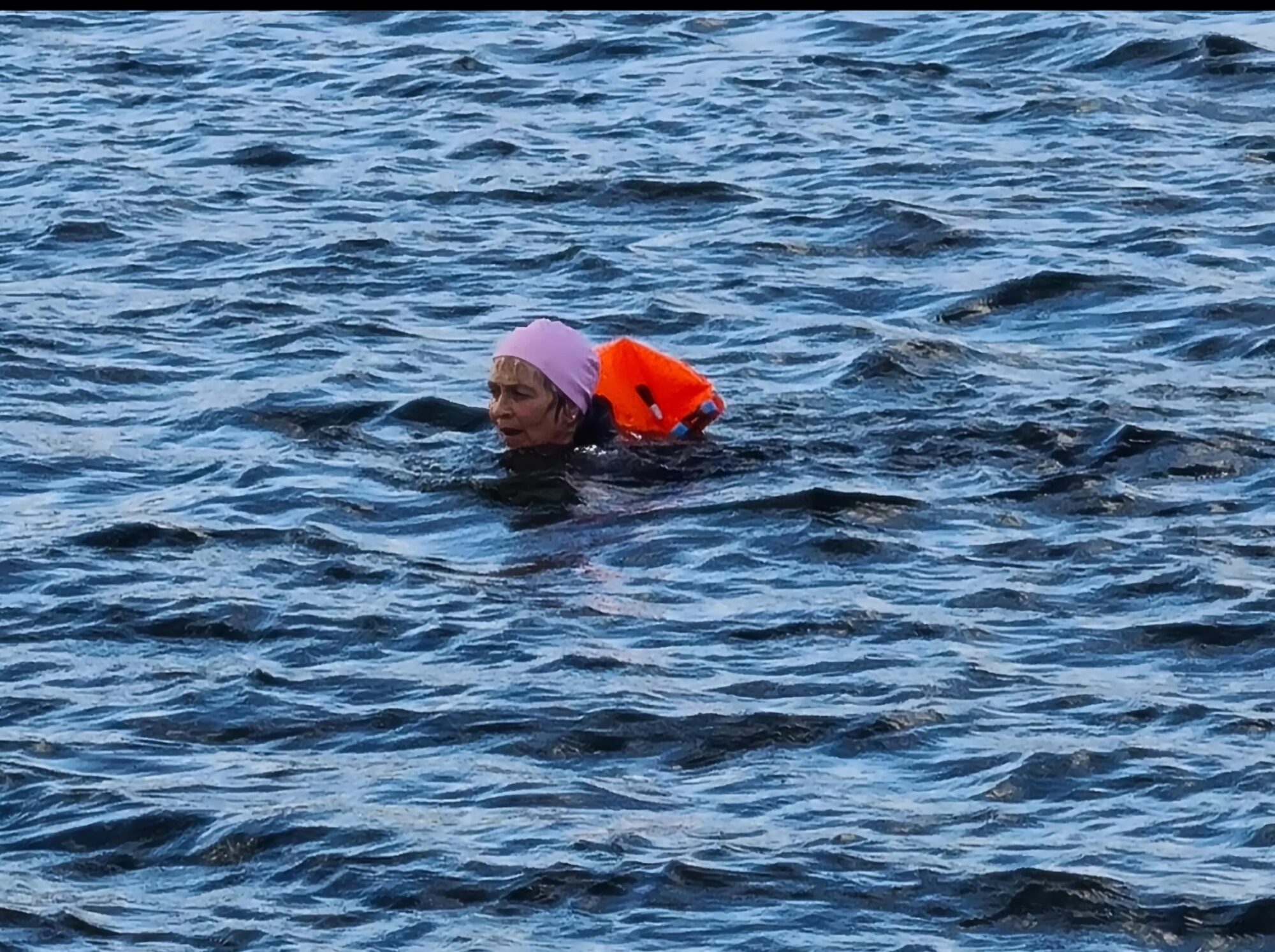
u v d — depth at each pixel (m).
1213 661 23.95
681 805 21.16
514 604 25.52
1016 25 50.31
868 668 23.81
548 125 45.31
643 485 28.72
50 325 34.78
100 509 28.25
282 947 18.94
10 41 51.62
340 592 25.86
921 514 27.70
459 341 34.44
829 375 32.50
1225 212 39.44
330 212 40.44
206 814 21.05
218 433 30.73
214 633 24.95
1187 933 19.06
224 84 48.44
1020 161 42.41
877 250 38.22
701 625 24.91
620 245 38.56
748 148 43.44
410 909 19.53
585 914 19.41
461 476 29.11
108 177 42.28
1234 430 29.62
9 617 25.30
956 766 21.80
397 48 50.50
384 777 21.73
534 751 22.27
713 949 18.89
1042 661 24.03
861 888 19.67
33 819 21.11
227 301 35.81
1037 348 33.66
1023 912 19.34
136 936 19.16
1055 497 28.09
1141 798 21.09
